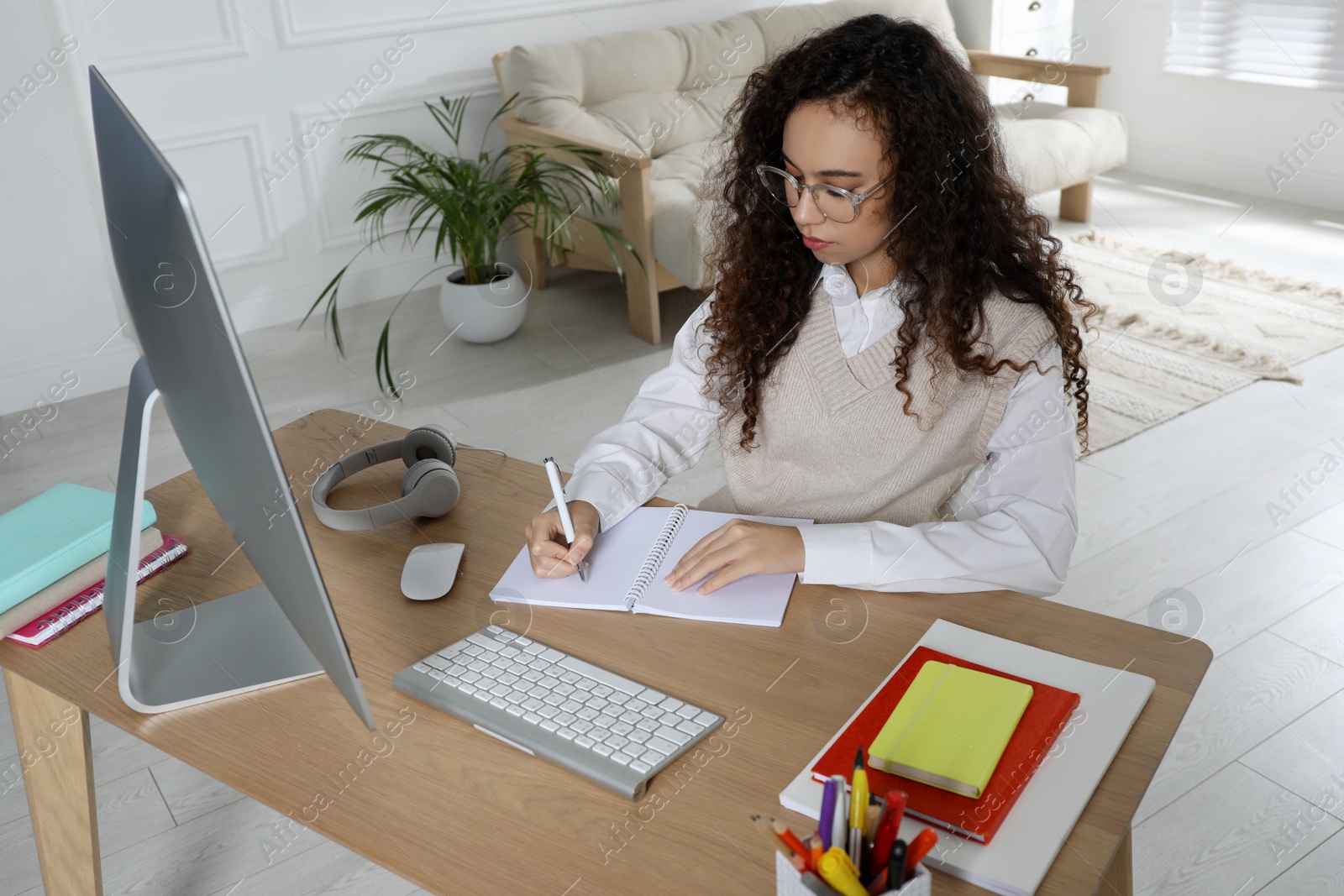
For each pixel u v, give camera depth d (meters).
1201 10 4.57
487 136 3.97
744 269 1.23
